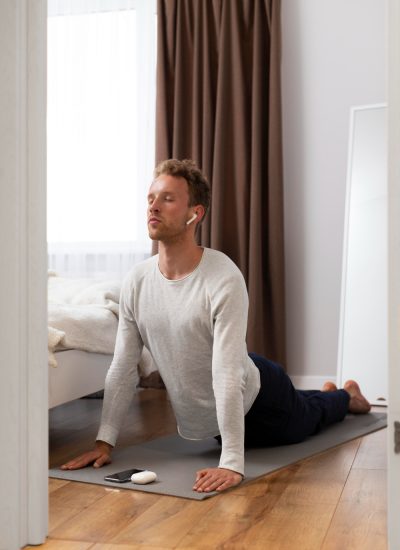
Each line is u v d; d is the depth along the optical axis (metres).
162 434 3.10
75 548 1.75
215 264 2.44
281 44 4.36
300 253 4.41
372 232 4.11
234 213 4.41
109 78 4.68
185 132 4.52
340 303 4.29
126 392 2.62
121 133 4.68
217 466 2.49
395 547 1.62
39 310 1.81
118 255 4.64
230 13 4.38
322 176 4.38
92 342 3.12
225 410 2.32
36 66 1.81
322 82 4.38
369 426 3.25
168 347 2.53
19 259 1.78
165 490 2.19
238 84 4.35
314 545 1.76
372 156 4.15
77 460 2.50
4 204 1.78
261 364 2.68
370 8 4.31
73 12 4.71
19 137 1.78
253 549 1.74
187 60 4.51
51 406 2.81
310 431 2.99
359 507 2.06
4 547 1.74
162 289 2.50
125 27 4.67
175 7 4.50
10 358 1.76
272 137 4.29
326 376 4.38
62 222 4.72
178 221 2.42
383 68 4.29
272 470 2.45
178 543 1.78
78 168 4.71
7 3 1.77
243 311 2.40
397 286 1.63
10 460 1.75
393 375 1.63
